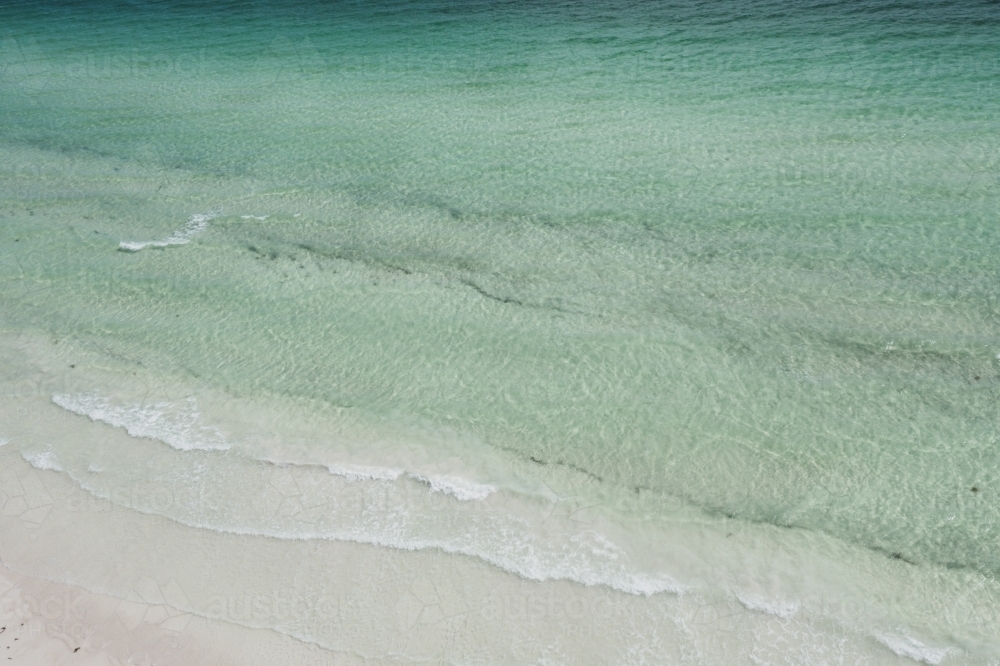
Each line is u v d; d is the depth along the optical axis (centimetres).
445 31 1791
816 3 1819
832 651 467
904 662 461
